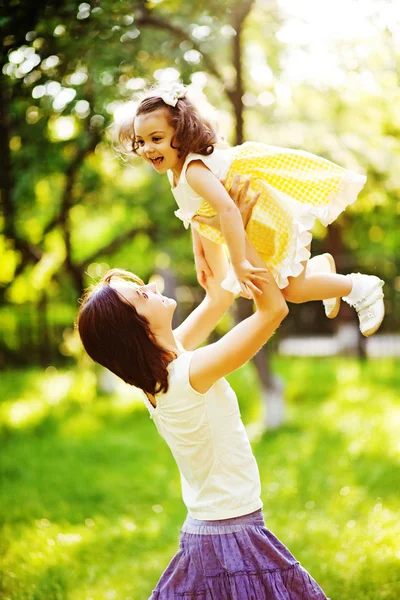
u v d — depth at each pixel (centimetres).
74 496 737
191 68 726
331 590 464
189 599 278
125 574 527
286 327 1961
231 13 729
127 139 296
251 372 1332
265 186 282
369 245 1427
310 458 826
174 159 282
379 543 541
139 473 820
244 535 276
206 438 278
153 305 285
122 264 1445
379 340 1802
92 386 1385
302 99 930
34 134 684
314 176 282
